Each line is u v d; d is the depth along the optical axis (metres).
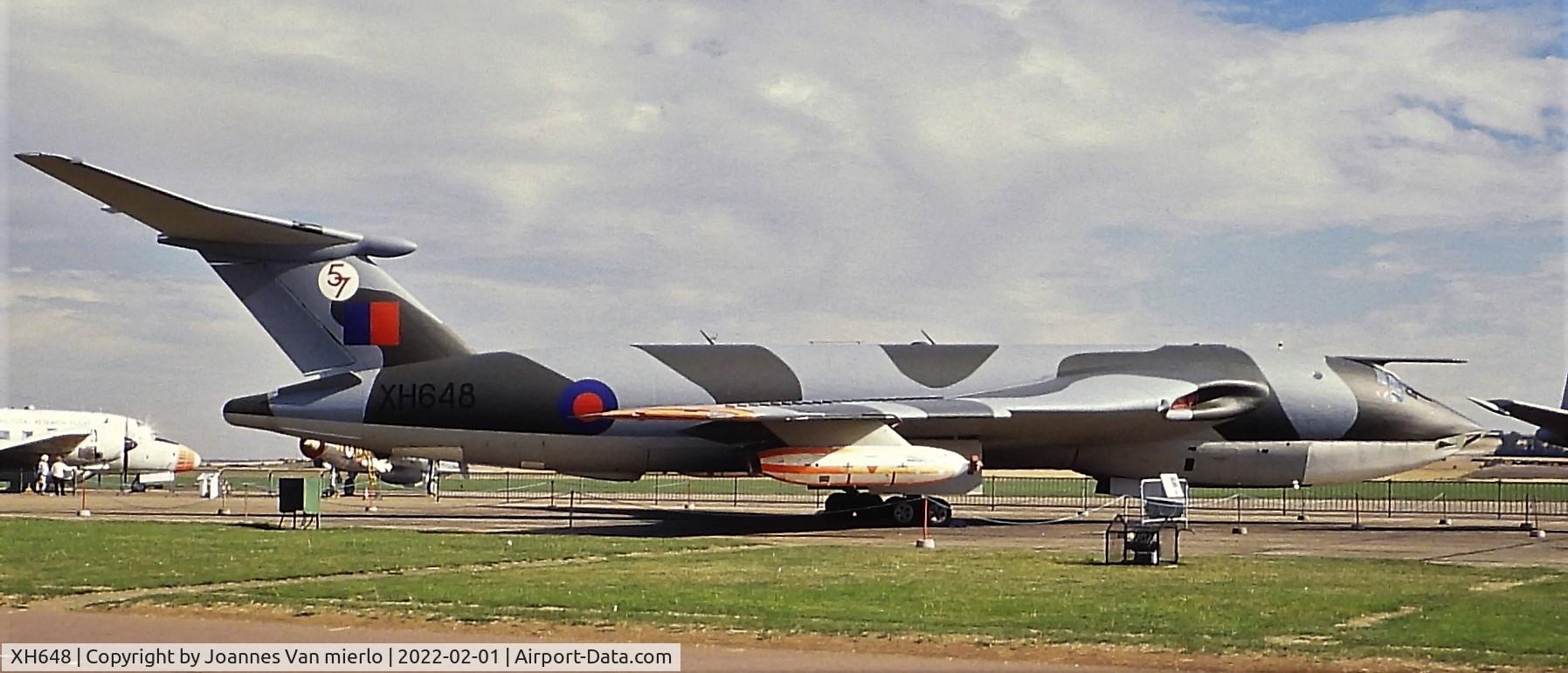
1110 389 30.86
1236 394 31.59
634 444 31.30
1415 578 18.95
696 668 11.66
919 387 31.56
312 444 47.84
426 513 37.16
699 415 28.14
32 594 16.27
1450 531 30.75
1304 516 36.94
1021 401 30.17
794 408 29.22
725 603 15.59
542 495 52.81
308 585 17.33
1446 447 32.78
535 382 30.95
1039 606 15.59
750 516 35.56
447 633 13.38
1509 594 17.02
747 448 31.36
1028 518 35.34
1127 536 21.42
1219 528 31.28
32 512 37.00
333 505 42.16
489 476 80.44
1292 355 32.84
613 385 31.02
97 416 58.75
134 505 42.25
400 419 30.84
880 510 32.03
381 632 13.42
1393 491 55.12
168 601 15.60
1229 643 12.94
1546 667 11.88
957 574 19.20
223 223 29.16
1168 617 14.71
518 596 16.11
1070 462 32.50
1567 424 35.38
